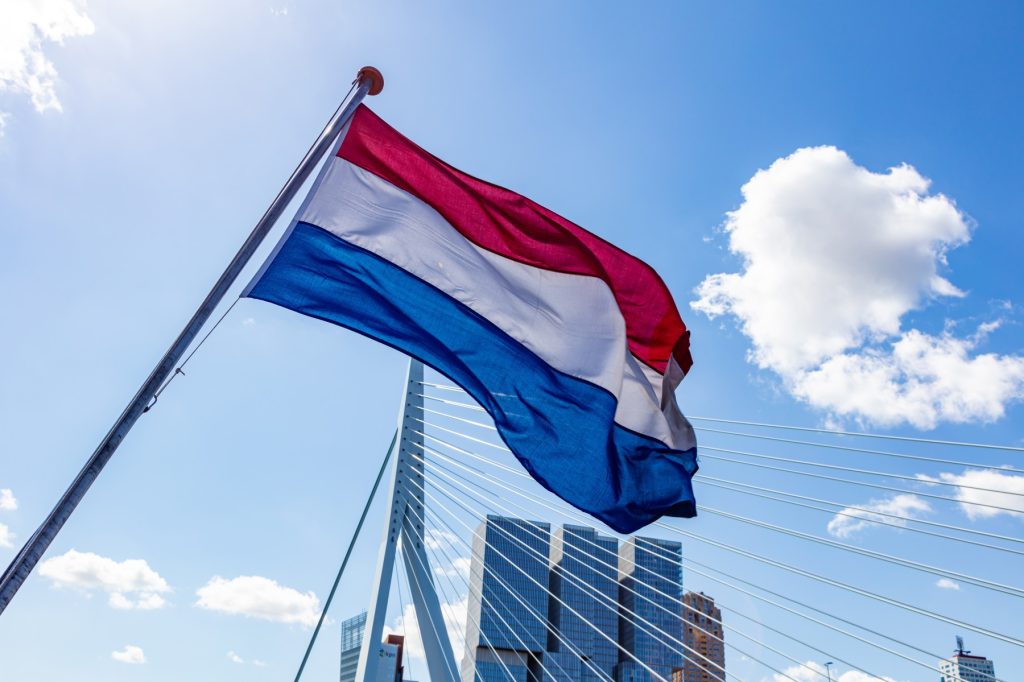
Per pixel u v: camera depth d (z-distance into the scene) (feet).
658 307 55.31
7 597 23.57
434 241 46.50
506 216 49.16
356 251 43.93
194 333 29.91
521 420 47.16
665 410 55.21
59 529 25.20
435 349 45.16
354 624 553.23
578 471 47.96
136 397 27.99
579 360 48.37
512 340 47.37
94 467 26.50
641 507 51.90
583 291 49.37
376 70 37.52
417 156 47.29
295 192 33.86
